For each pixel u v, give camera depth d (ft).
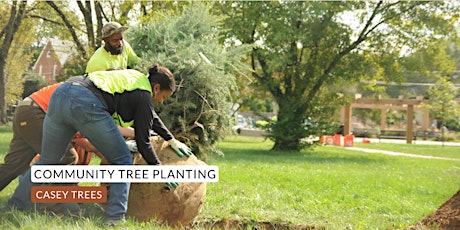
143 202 16.90
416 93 206.90
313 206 24.00
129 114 15.80
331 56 82.43
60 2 88.07
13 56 132.16
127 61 22.44
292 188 31.58
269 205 23.40
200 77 28.17
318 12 76.54
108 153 15.67
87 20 79.10
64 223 14.56
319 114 82.12
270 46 79.66
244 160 54.95
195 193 17.46
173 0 68.39
